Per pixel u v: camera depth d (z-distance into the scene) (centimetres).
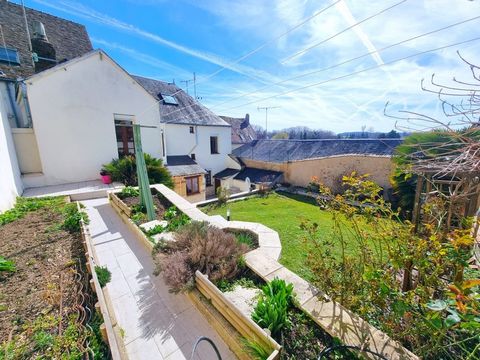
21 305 250
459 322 151
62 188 741
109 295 297
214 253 319
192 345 232
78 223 479
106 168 817
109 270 351
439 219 236
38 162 789
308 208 979
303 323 230
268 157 1641
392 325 210
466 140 187
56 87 752
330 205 281
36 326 222
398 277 289
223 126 1736
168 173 889
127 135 942
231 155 1806
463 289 141
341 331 215
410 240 212
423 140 425
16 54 801
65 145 786
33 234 425
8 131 671
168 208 591
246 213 885
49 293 266
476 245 203
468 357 168
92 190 717
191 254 309
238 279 303
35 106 723
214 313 248
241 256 330
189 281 277
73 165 807
